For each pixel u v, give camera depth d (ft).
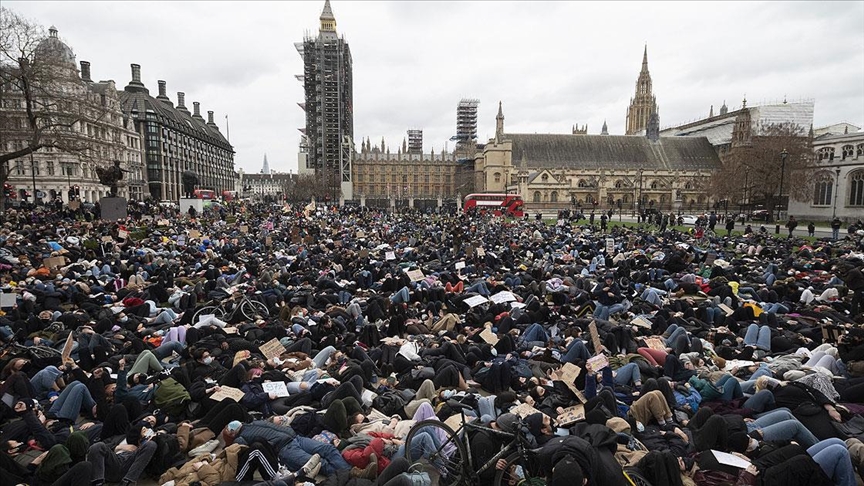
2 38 128.77
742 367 39.24
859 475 25.02
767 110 401.49
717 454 26.27
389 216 223.92
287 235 130.52
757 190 250.16
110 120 334.44
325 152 533.55
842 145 250.57
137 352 41.93
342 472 25.80
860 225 156.76
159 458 26.86
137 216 154.61
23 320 45.73
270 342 40.68
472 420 28.35
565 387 35.24
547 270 80.02
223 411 30.73
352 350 43.24
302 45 585.22
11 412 30.45
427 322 53.93
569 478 21.25
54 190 288.51
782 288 64.69
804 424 29.58
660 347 43.29
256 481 25.41
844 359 39.24
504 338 44.70
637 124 577.02
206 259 85.51
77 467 23.16
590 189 432.66
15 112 161.68
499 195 308.60
